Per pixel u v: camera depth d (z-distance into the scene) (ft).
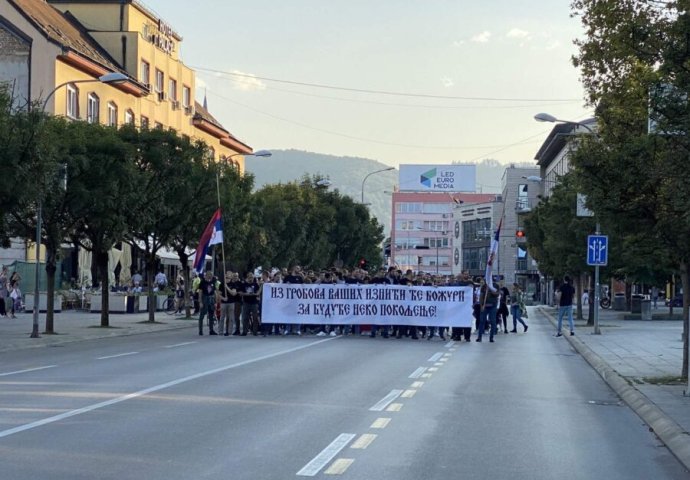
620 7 51.62
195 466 29.35
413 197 547.08
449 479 28.71
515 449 34.42
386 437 35.94
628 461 32.91
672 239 54.60
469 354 81.46
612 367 66.80
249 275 106.73
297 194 230.89
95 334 101.55
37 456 30.45
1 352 78.23
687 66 42.29
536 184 402.31
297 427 37.65
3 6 155.02
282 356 74.02
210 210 132.16
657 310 218.18
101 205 98.58
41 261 163.94
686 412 42.73
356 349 83.56
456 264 477.77
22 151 78.74
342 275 112.68
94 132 105.19
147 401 44.42
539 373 65.36
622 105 55.42
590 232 135.33
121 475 27.73
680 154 41.88
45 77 160.25
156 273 213.05
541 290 331.98
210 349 81.66
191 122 235.40
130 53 197.88
